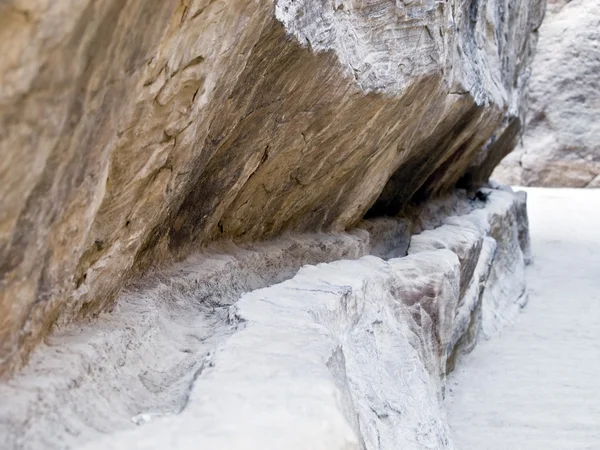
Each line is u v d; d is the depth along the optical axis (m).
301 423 1.38
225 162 2.61
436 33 3.54
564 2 17.22
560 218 12.24
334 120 3.01
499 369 5.09
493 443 3.87
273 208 3.41
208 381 1.58
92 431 1.44
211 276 2.73
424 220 6.44
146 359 1.93
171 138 1.83
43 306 1.51
